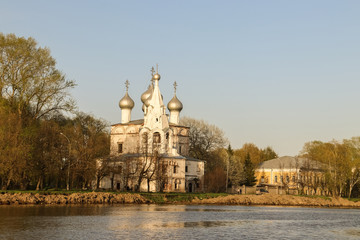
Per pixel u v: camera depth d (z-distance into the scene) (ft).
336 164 423.64
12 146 271.90
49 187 360.07
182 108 463.01
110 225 168.04
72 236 140.67
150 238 141.79
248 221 201.57
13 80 295.48
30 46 305.94
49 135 311.88
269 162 555.28
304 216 243.60
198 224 181.68
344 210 318.65
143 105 463.42
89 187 392.47
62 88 314.14
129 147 431.84
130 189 390.01
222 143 524.52
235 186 483.51
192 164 445.78
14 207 228.22
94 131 383.04
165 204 306.96
